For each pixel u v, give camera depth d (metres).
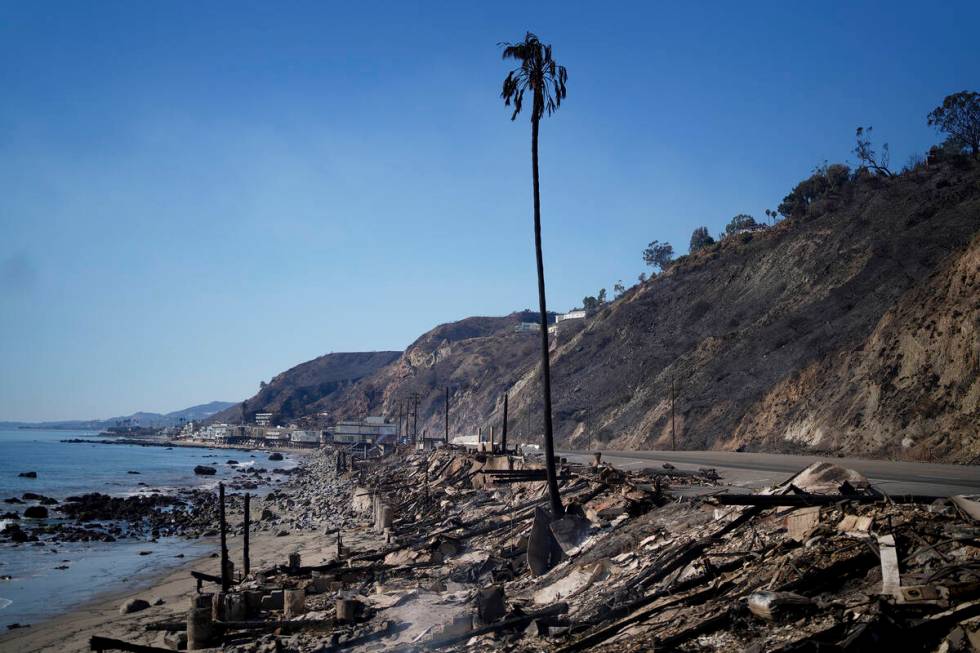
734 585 11.23
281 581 24.75
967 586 8.26
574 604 14.55
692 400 79.56
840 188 117.88
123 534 50.66
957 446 38.03
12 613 26.86
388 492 51.81
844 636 8.24
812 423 55.84
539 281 24.28
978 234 48.91
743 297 102.00
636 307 122.12
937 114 99.81
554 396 113.25
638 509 19.80
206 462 170.50
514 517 27.58
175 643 19.48
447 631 14.47
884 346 52.25
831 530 11.48
